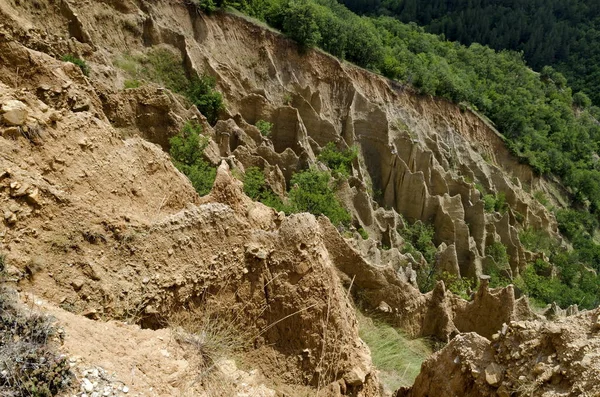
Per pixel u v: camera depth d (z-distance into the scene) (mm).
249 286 10273
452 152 59875
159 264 9086
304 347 10352
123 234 8914
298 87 50219
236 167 31359
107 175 9914
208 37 46000
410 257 34219
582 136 87438
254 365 9758
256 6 53062
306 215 11094
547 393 7910
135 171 10797
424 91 61344
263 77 48969
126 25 38938
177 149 28094
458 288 34156
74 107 13766
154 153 11688
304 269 10570
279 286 10422
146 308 8539
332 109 53031
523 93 84562
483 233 46188
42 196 8164
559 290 43719
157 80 39406
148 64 39438
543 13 121250
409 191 47688
